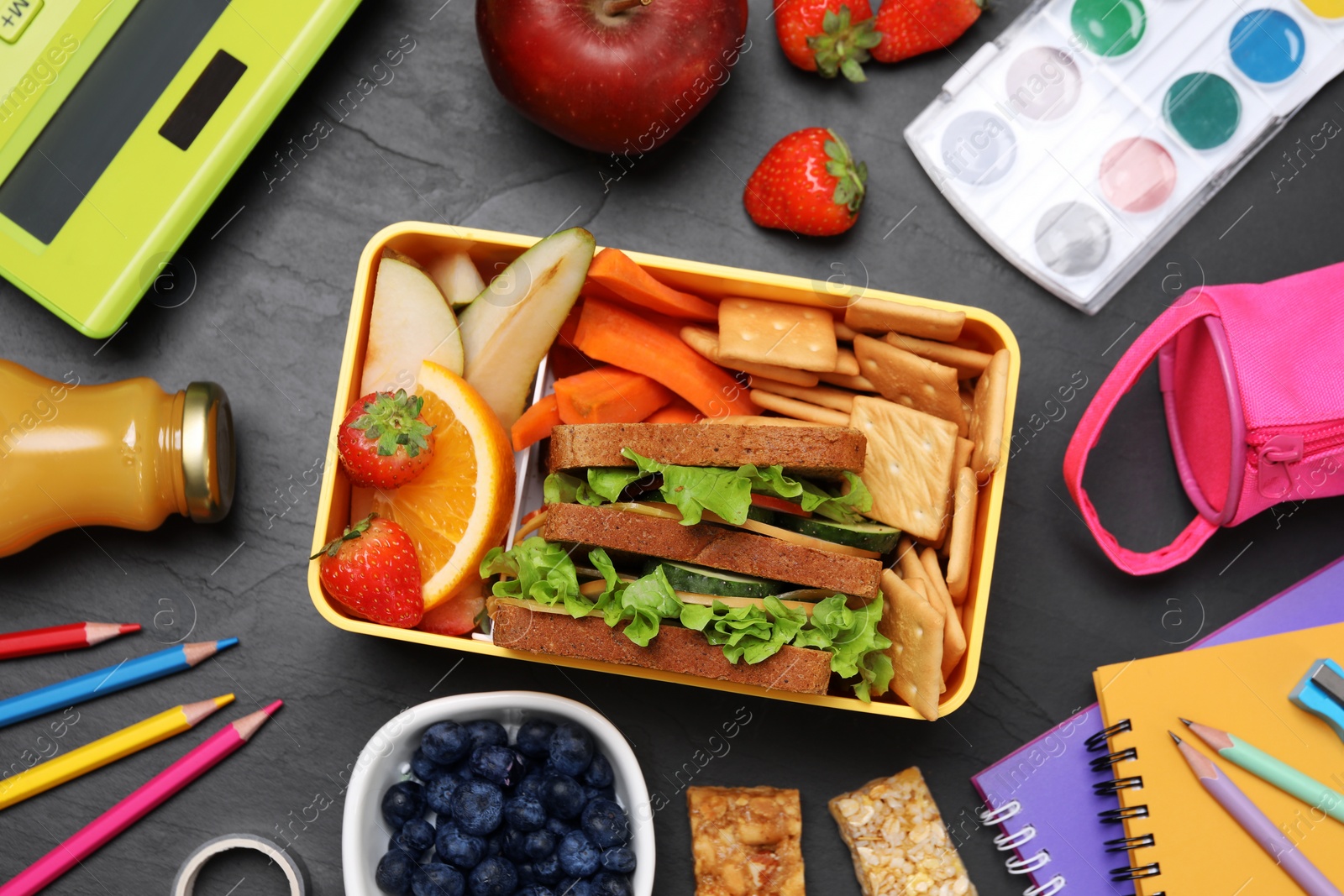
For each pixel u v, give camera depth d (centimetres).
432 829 56
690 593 53
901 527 55
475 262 57
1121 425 61
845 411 56
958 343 57
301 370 60
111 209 57
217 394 58
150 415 57
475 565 54
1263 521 61
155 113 57
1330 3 60
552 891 56
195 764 59
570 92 56
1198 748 59
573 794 55
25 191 56
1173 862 58
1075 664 60
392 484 54
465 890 56
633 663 53
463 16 61
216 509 58
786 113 61
